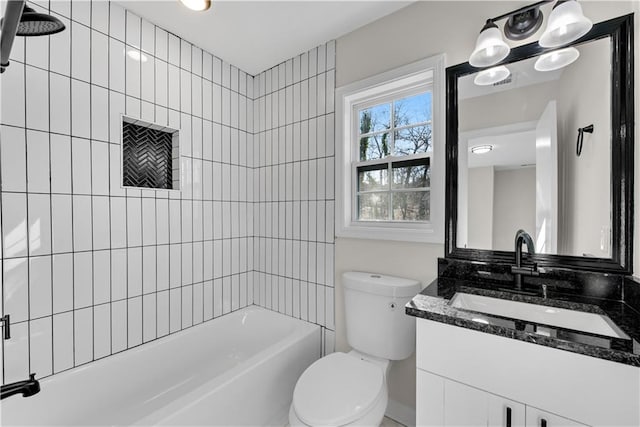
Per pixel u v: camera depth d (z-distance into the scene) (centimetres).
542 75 125
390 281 156
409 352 148
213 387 128
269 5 158
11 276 126
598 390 77
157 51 176
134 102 165
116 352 158
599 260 112
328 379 133
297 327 198
